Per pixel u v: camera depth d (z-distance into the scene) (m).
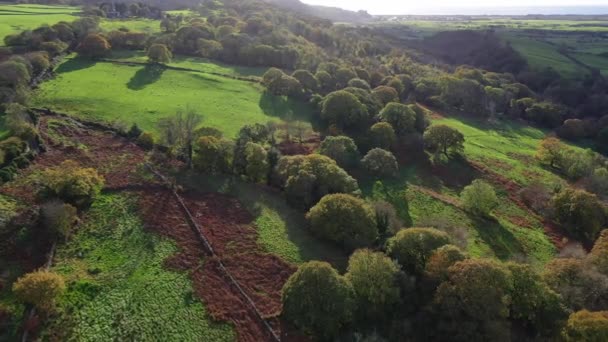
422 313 42.16
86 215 51.50
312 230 55.28
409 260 48.69
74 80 93.56
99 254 46.31
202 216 55.56
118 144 69.25
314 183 62.12
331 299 40.47
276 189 65.00
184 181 62.41
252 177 65.88
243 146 68.38
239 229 54.44
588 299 44.41
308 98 106.69
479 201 67.50
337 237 53.03
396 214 65.88
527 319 42.88
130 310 40.09
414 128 98.31
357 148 83.56
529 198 77.56
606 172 84.88
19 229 46.12
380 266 44.16
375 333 39.31
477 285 40.97
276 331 40.56
